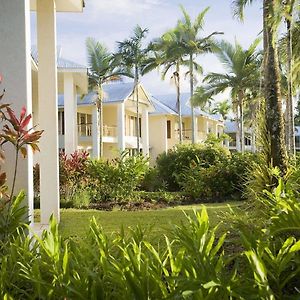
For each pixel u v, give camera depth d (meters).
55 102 8.13
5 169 5.02
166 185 18.38
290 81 19.31
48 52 8.09
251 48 31.67
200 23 29.92
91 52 28.23
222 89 31.89
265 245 2.58
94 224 3.54
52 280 2.59
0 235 4.21
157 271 2.42
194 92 31.81
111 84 31.73
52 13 8.11
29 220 5.03
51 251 2.72
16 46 5.07
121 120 27.58
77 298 2.34
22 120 4.70
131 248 2.94
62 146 25.34
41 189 8.14
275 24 8.52
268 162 7.62
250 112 34.25
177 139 39.91
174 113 37.31
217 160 17.47
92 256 2.81
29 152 5.13
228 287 2.17
